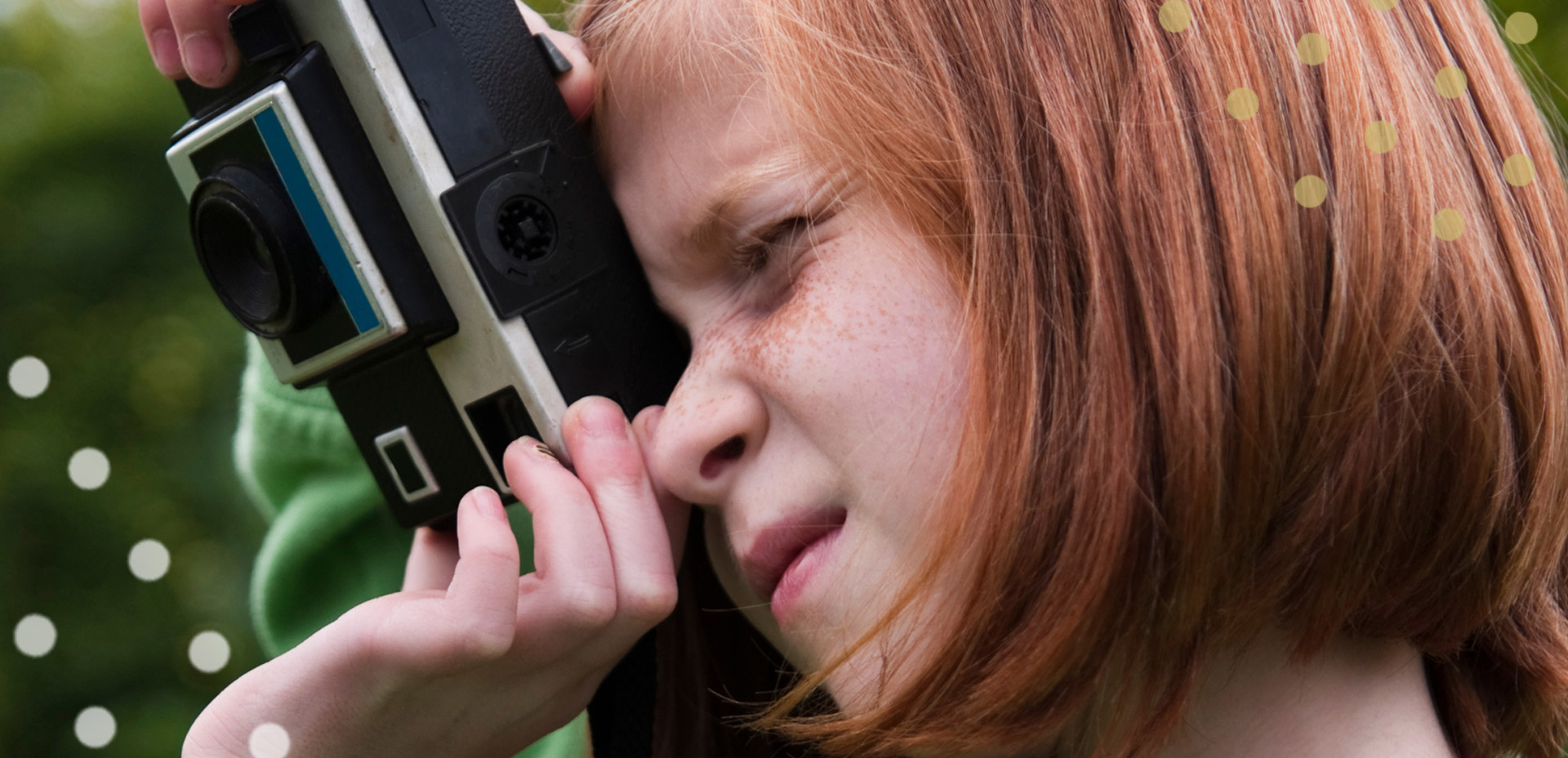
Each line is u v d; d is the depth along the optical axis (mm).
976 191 755
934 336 765
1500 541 798
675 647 1091
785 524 816
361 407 947
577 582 854
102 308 6383
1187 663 741
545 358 869
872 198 780
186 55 893
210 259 934
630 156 896
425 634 857
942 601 771
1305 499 742
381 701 897
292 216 871
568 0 1093
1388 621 802
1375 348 738
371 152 860
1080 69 771
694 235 855
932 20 787
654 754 1070
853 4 793
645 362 913
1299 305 736
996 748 774
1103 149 757
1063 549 728
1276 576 746
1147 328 729
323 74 849
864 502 787
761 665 1106
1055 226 753
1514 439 796
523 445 883
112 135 6668
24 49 7012
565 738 1259
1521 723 906
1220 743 807
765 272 846
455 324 878
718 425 833
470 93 860
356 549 1329
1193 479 711
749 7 822
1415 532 771
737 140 819
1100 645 736
